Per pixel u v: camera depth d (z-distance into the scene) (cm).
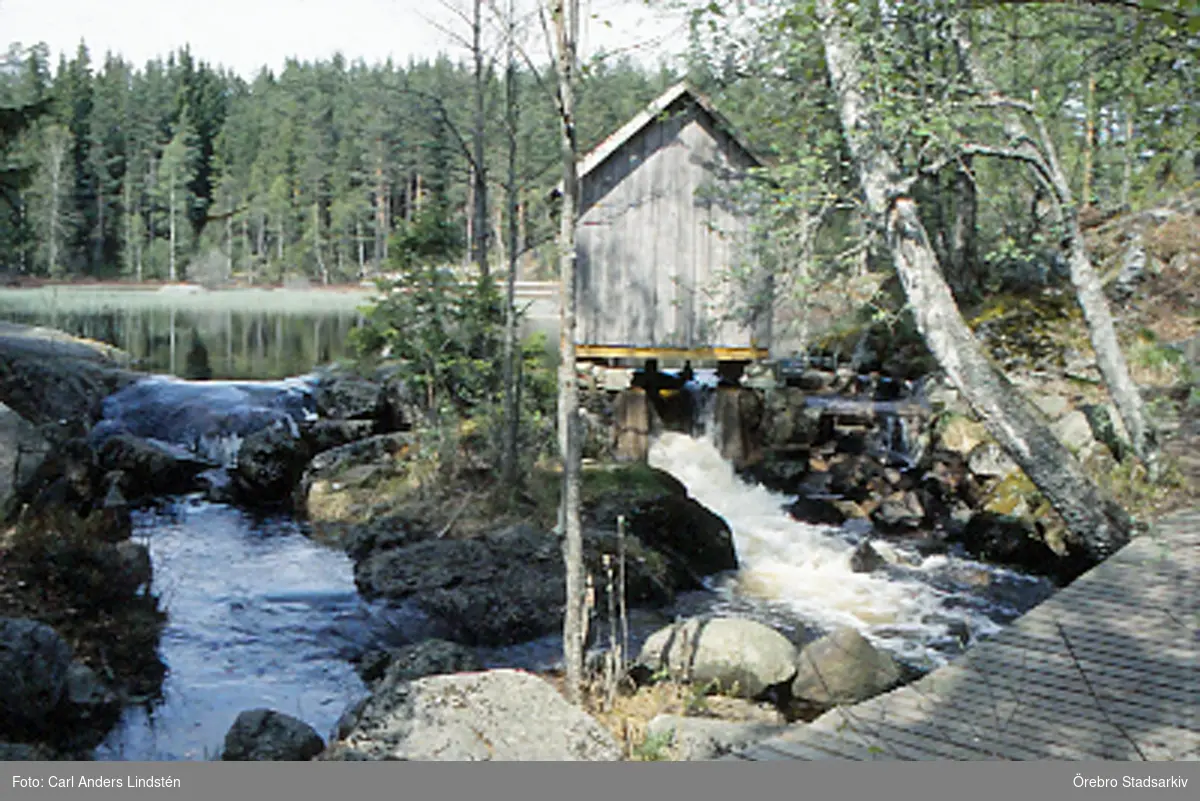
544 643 970
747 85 1181
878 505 1477
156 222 7819
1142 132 1120
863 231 1171
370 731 594
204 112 8688
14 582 943
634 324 1644
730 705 797
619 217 1625
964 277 1931
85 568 991
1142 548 922
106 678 821
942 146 1041
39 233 6562
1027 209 1541
